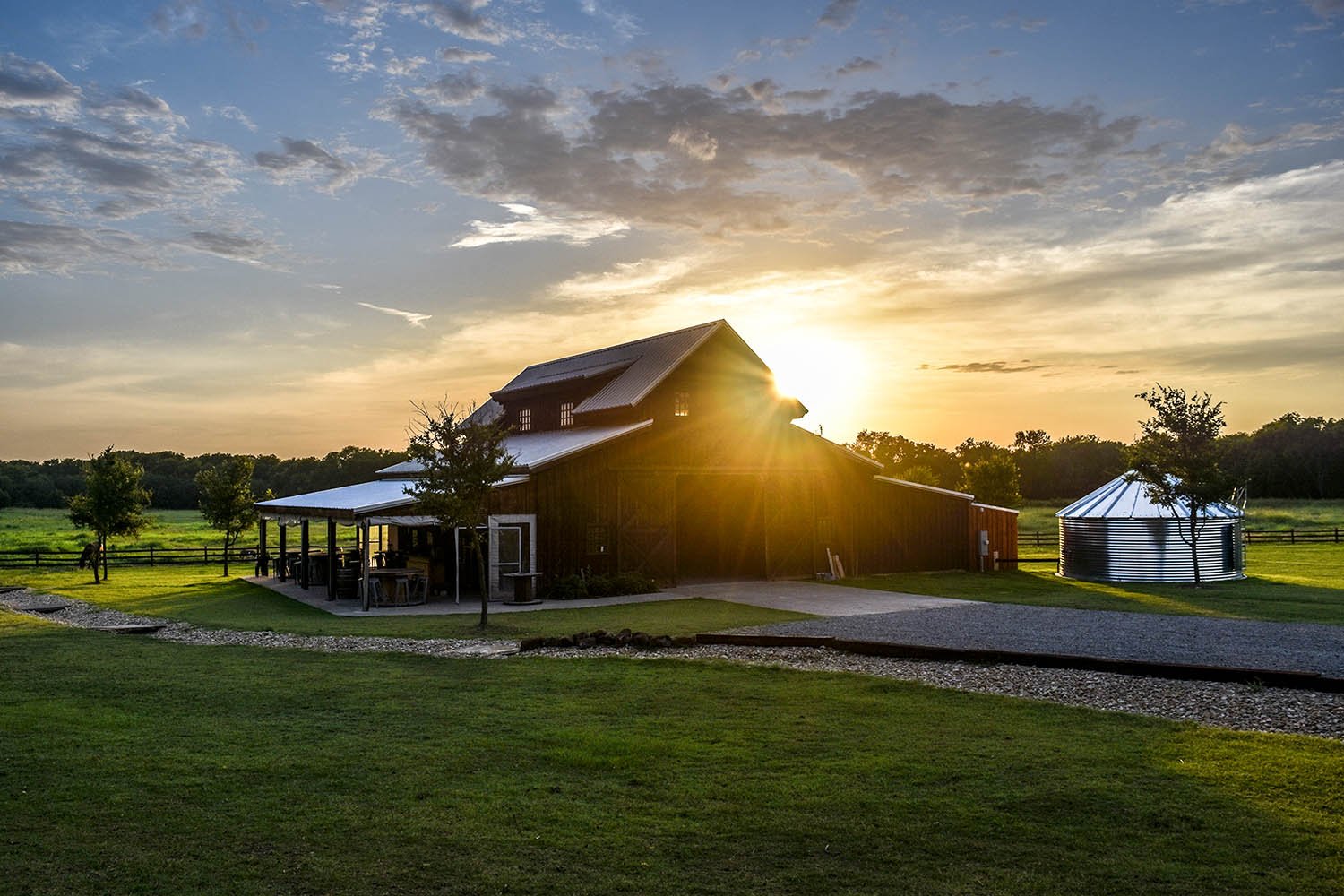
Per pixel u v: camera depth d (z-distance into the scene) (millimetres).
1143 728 9133
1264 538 42719
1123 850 6246
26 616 18734
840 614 19500
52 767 8031
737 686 11383
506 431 19078
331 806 7152
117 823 6793
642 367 29609
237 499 34969
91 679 11828
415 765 8188
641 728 9438
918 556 30672
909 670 12344
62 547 46562
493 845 6414
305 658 13805
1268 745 8398
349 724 9641
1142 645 14406
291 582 29250
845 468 29672
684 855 6250
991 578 29109
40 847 6340
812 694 10938
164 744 8820
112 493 30953
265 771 8008
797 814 6949
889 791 7422
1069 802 7117
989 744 8695
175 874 5941
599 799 7312
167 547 47375
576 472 25188
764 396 29406
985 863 6094
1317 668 12172
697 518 32250
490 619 19141
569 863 6125
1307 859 6043
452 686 11562
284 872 5980
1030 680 11500
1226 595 23172
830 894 5672
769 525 28359
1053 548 43219
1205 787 7371
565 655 13938
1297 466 89125
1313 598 22328
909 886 5773
